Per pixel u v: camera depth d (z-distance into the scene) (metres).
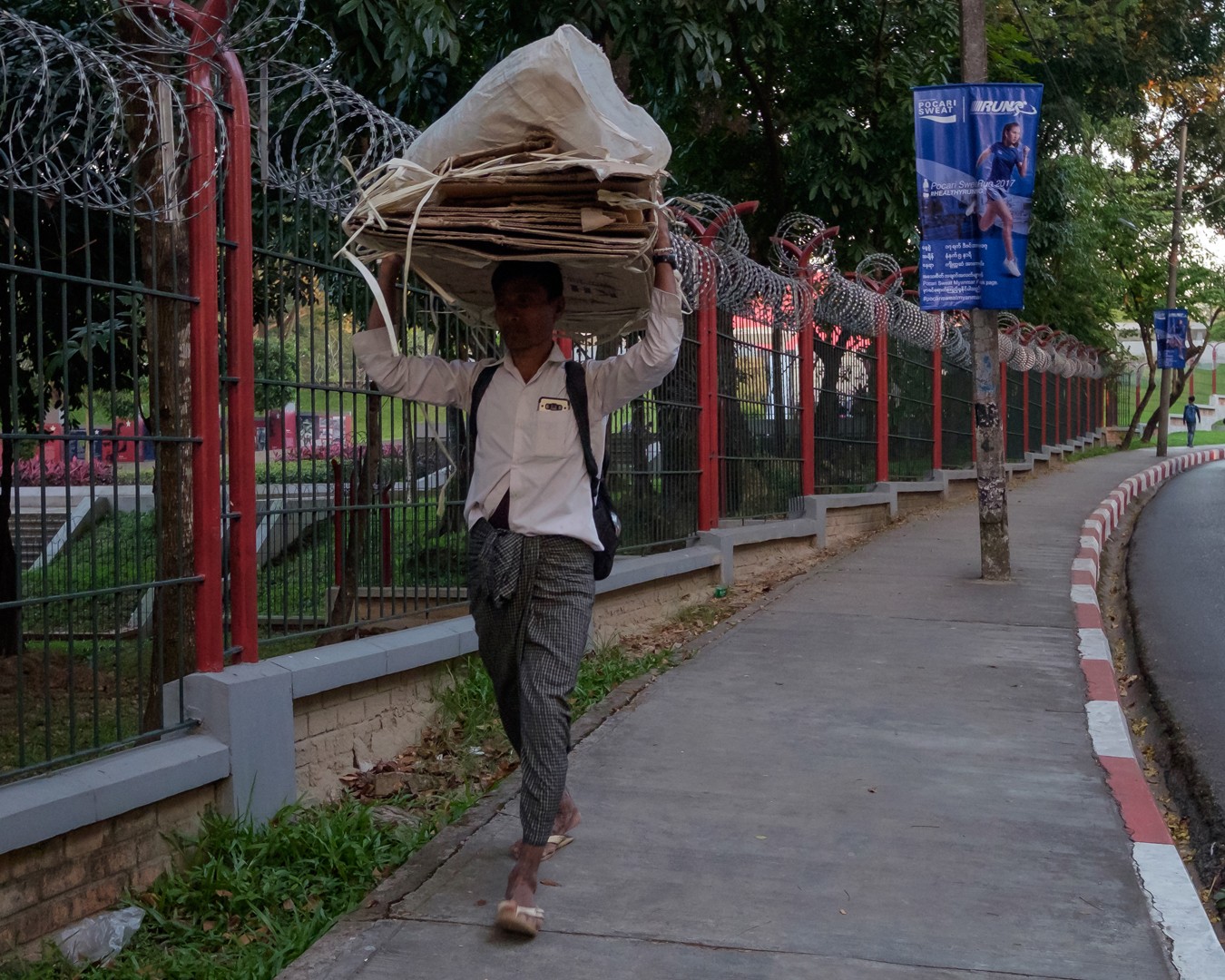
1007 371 23.80
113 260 4.12
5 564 5.45
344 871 4.05
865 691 6.35
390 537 5.72
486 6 10.63
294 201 5.08
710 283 8.90
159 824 4.05
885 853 4.12
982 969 3.30
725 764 5.09
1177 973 3.30
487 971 3.25
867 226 16.69
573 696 6.30
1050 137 22.28
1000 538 10.12
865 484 14.77
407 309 5.74
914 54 15.99
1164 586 11.55
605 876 3.89
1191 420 43.88
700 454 9.64
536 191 3.34
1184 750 6.09
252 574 4.67
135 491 4.18
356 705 5.21
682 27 10.10
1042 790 4.79
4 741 4.96
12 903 3.49
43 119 4.12
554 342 3.60
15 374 3.69
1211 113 35.88
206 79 4.44
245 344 4.63
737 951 3.38
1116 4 22.48
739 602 9.48
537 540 3.48
